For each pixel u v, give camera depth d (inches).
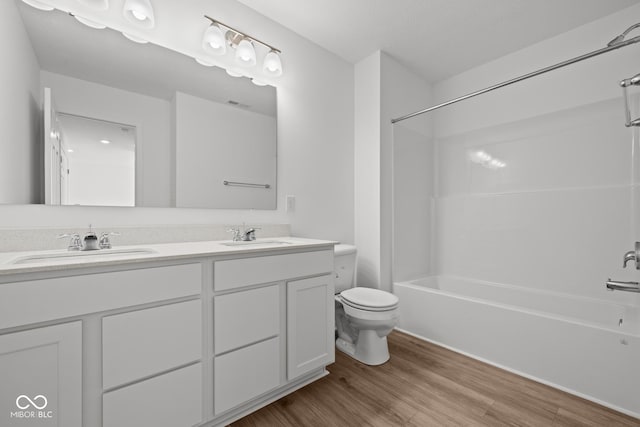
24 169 47.9
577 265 82.4
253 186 76.5
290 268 57.5
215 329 46.8
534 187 91.6
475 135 106.3
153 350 40.5
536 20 81.8
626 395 53.1
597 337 56.6
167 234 61.1
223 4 71.6
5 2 46.6
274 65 76.6
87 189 53.7
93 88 55.1
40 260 42.7
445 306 81.7
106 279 36.9
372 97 98.3
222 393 47.3
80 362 34.9
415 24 83.6
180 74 65.4
